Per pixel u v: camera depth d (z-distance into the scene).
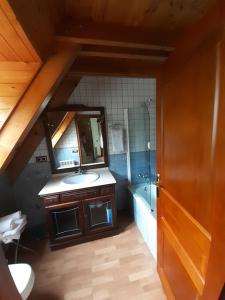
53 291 1.58
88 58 1.56
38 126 2.25
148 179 2.77
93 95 2.39
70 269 1.80
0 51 0.87
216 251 0.73
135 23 1.05
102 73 1.64
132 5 0.90
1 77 1.00
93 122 2.43
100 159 2.55
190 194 0.97
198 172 0.87
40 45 0.90
